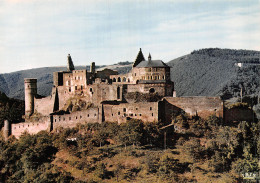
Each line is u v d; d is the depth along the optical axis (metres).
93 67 180.50
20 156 138.00
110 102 151.25
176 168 114.31
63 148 133.62
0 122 176.75
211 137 129.12
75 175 118.44
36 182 113.69
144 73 159.12
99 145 133.00
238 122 138.00
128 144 131.12
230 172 112.56
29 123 162.50
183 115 138.62
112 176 114.75
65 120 152.12
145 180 110.12
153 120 138.50
